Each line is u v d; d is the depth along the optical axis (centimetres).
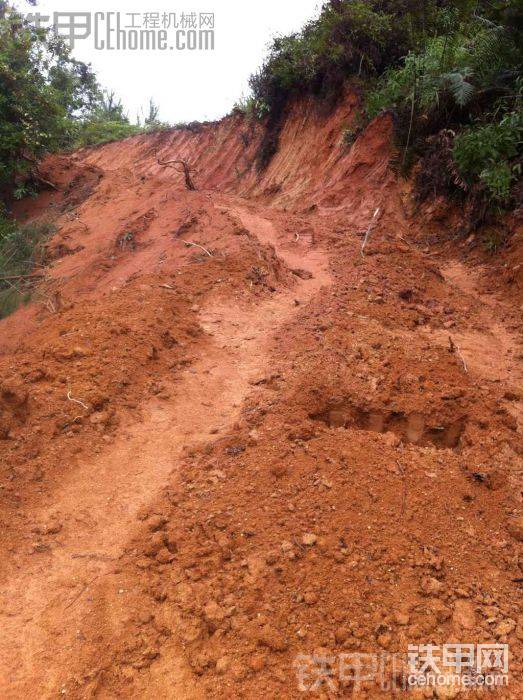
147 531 377
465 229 923
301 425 448
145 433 488
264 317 690
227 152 1920
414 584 317
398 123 1094
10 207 1920
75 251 1252
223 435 474
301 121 1525
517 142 885
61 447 454
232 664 284
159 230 1052
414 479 388
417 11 1257
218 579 329
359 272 777
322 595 311
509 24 986
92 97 3281
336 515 357
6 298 1124
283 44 1568
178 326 640
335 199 1135
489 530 357
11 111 1731
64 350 563
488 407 474
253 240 854
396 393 492
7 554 364
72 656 299
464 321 685
